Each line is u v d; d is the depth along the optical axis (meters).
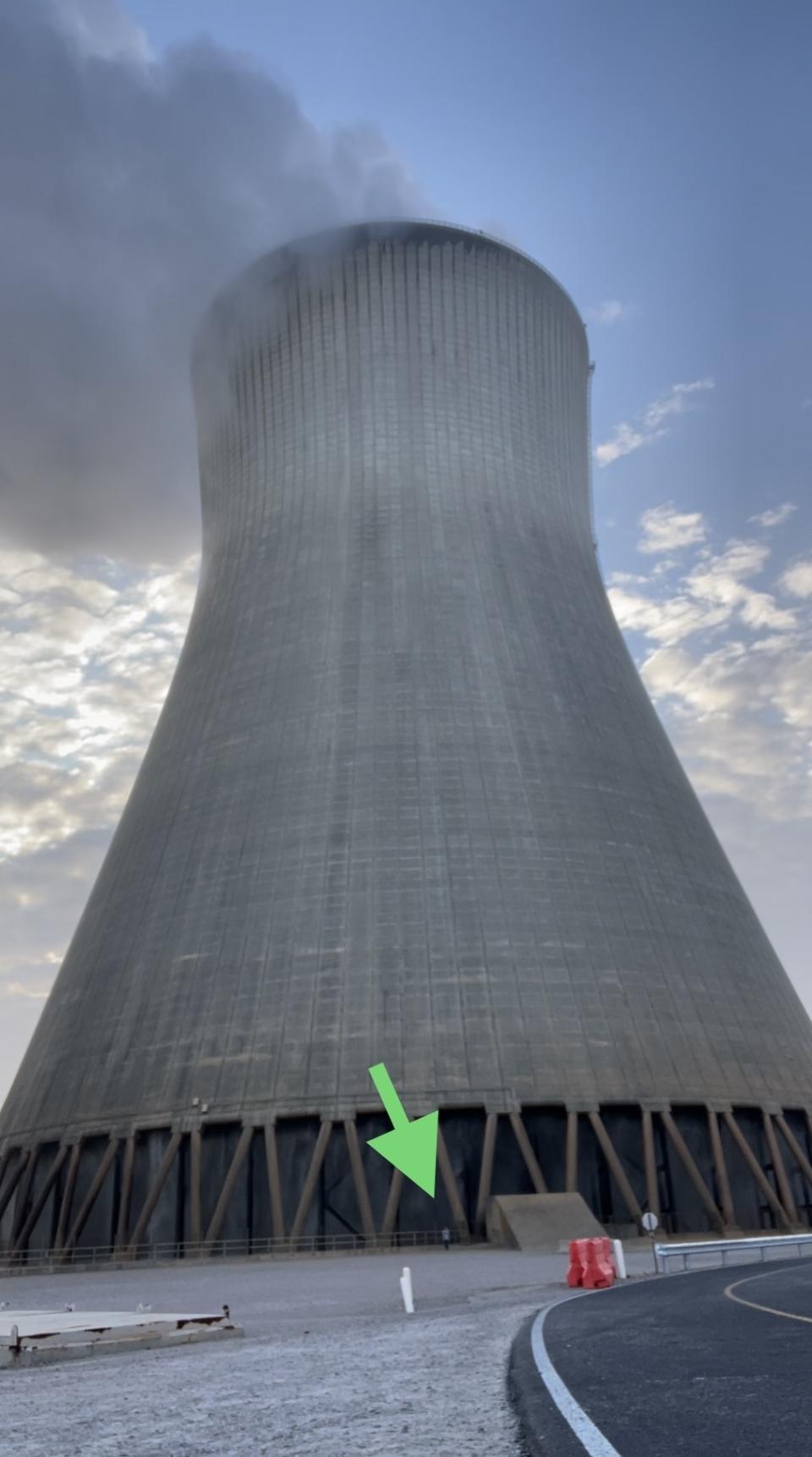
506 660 49.44
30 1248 43.31
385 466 53.41
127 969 45.72
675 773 51.88
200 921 44.75
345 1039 40.81
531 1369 8.46
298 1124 40.47
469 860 44.12
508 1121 40.00
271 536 53.84
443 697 47.94
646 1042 41.72
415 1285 23.55
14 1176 44.34
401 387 54.34
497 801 45.59
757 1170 40.53
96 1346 13.26
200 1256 38.03
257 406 56.66
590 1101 39.97
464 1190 39.50
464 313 55.28
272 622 51.22
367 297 54.88
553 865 44.56
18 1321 14.62
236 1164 39.25
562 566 54.19
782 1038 45.53
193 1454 5.81
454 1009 41.22
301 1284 25.52
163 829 48.72
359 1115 39.81
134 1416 7.36
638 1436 5.66
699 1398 6.81
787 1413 6.17
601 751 48.66
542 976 42.12
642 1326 11.69
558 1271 26.09
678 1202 40.53
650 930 44.53
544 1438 5.70
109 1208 41.84
